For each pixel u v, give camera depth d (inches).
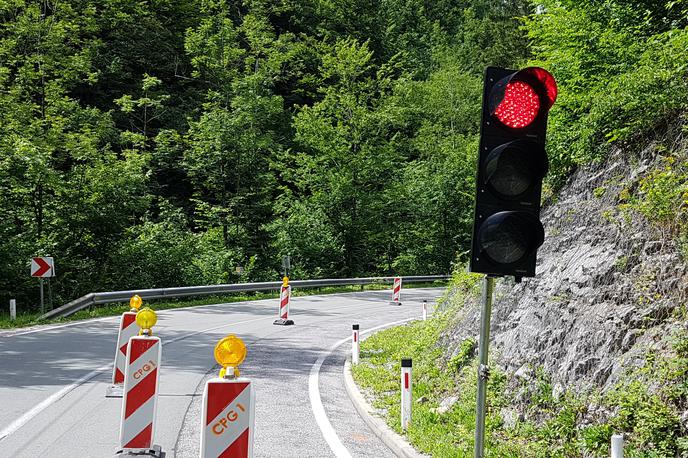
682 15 427.8
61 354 476.4
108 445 256.4
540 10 522.0
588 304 278.2
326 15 2330.2
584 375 253.4
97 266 1056.2
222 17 1935.3
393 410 312.7
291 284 1174.3
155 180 1604.3
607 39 446.6
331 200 1616.6
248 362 468.1
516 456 234.4
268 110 1595.7
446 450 243.0
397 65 1908.2
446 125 2218.3
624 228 297.7
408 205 1786.4
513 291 343.0
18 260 928.9
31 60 1181.7
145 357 246.2
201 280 1129.4
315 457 254.2
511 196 179.6
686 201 269.7
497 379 294.5
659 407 212.8
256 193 1539.1
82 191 1061.1
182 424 289.7
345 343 579.8
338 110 1683.1
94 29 1486.2
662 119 333.4
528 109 180.4
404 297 1161.4
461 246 1787.6
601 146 370.3
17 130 1060.5
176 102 1886.1
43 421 290.5
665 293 251.3
